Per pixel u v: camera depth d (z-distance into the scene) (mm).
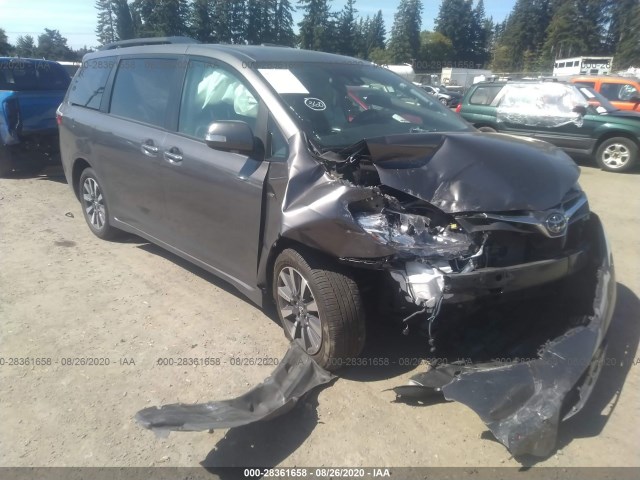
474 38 87500
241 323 3922
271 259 3443
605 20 67250
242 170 3500
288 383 3104
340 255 2881
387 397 3090
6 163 8352
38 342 3691
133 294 4398
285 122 3396
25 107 7840
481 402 2725
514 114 11031
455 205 2857
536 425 2592
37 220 6379
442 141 3264
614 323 3896
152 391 3174
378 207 2953
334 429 2848
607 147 10203
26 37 55469
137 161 4523
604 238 3439
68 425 2900
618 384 3215
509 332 3242
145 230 4766
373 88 4109
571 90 10570
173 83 4332
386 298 3021
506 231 2873
